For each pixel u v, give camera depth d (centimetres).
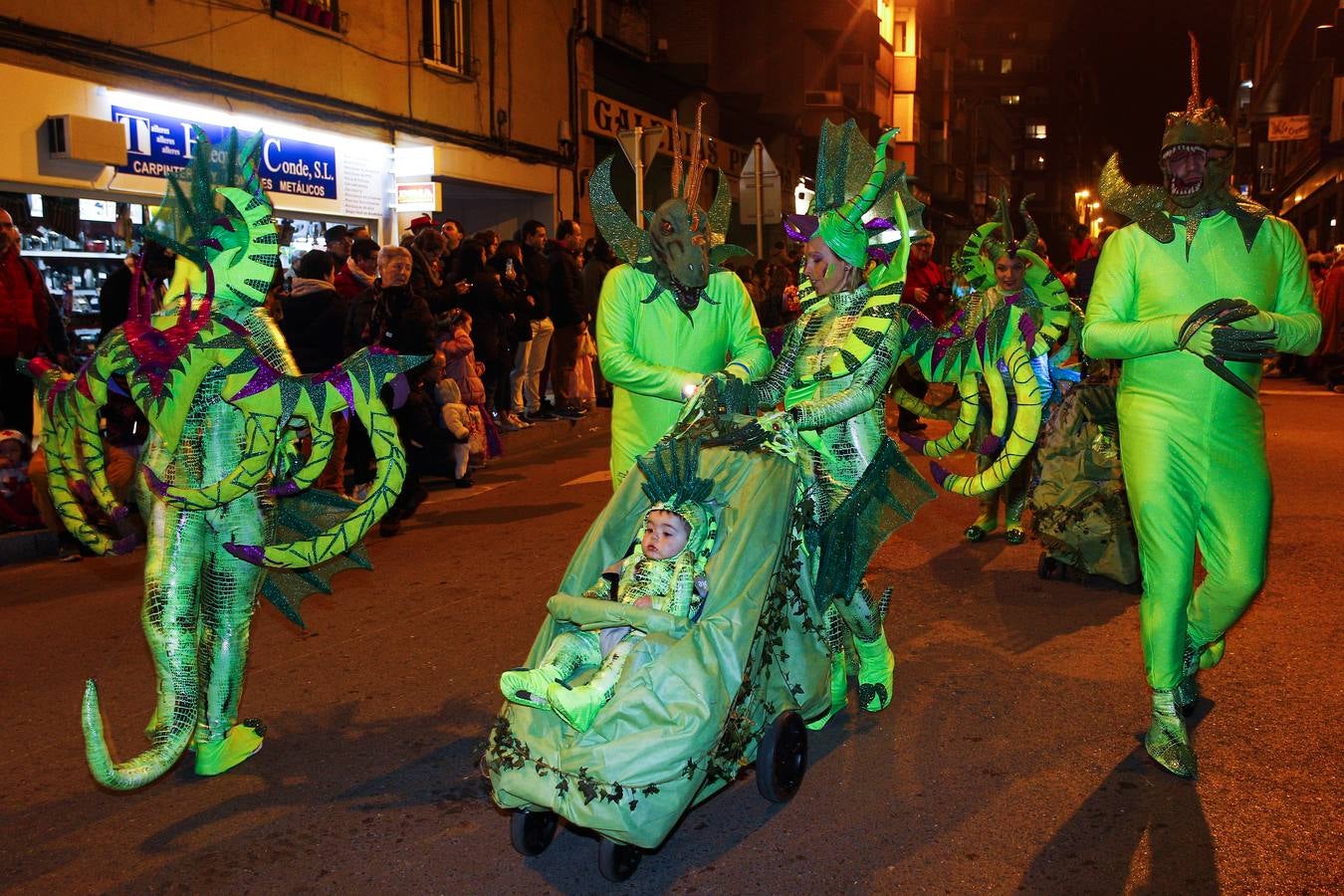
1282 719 454
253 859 361
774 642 378
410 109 1597
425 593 659
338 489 827
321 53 1398
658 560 373
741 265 1650
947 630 579
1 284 837
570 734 327
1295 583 647
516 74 1886
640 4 2373
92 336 1097
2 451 772
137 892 342
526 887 342
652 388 448
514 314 1228
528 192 1947
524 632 585
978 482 455
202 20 1198
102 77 1076
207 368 388
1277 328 383
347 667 538
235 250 396
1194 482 403
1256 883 335
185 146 1181
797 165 3259
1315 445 1161
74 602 653
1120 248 416
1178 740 410
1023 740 441
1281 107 4044
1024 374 452
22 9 997
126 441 795
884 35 4303
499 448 1080
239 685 425
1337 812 376
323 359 815
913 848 360
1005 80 9750
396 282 820
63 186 1047
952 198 5481
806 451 426
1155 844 358
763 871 348
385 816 389
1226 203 400
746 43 2819
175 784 418
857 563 425
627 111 2303
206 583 411
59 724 474
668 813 317
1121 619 593
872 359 409
